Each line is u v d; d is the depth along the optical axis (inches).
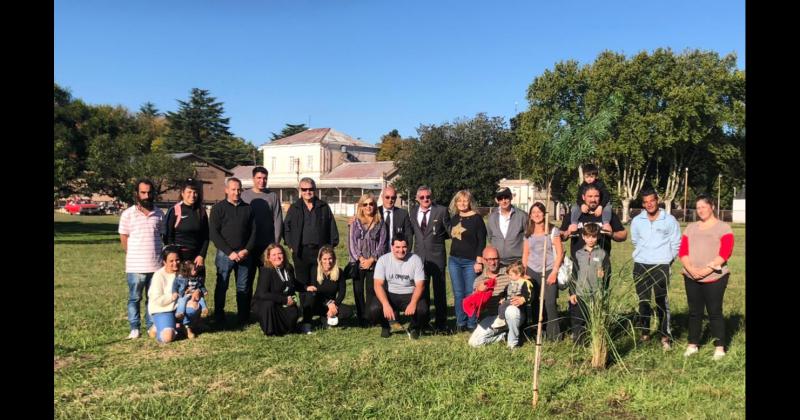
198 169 2704.2
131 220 299.9
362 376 233.9
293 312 309.0
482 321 289.1
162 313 291.6
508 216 317.4
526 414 196.7
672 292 448.8
